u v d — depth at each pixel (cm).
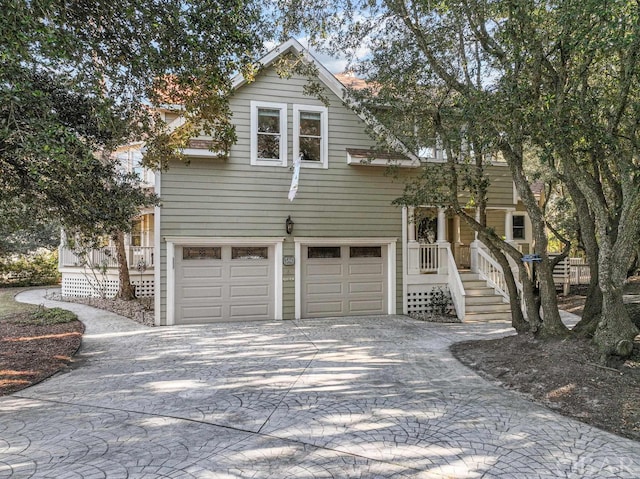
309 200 1158
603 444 398
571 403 501
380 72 817
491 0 627
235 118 1098
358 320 1130
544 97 598
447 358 733
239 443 397
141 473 342
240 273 1118
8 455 375
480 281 1279
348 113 1190
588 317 694
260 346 825
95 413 478
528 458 369
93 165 630
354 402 511
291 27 816
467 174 847
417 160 1154
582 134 580
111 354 770
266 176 1123
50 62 547
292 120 1146
